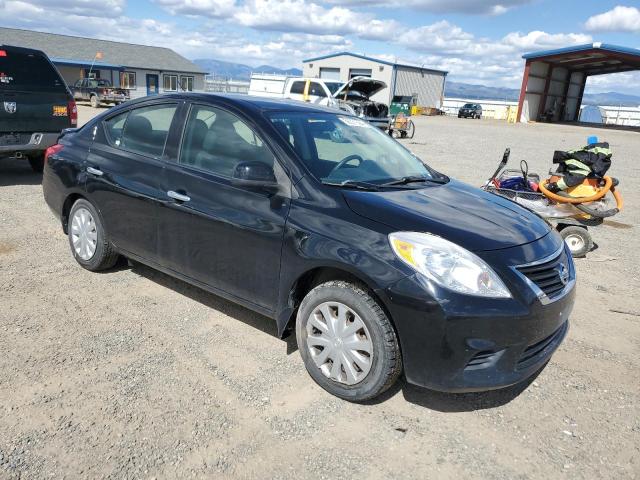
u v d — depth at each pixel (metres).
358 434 2.89
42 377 3.20
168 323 3.98
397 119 21.75
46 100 8.26
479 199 3.69
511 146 20.84
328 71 54.47
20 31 44.19
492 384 2.86
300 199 3.28
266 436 2.82
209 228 3.65
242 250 3.49
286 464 2.64
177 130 4.03
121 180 4.25
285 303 3.35
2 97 7.73
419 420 3.04
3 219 6.34
